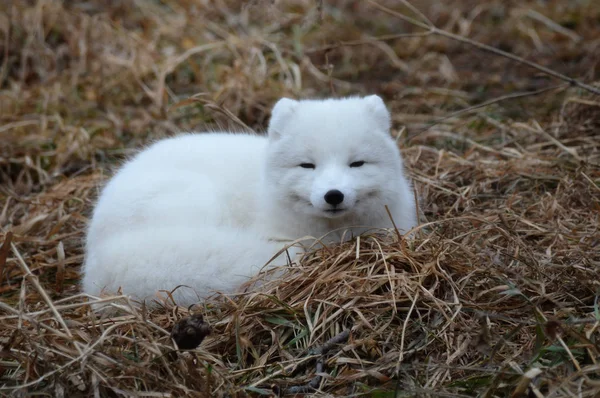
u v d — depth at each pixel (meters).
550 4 15.16
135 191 7.01
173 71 12.44
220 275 6.42
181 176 7.20
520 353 5.49
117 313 6.31
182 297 6.36
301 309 6.04
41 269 7.84
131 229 6.94
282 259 6.74
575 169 8.77
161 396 5.14
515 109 11.10
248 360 5.85
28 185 9.70
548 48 13.53
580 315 5.95
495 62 13.26
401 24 15.15
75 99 11.76
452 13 15.07
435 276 6.24
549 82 12.12
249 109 11.05
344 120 6.72
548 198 8.12
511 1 15.42
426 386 5.23
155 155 7.62
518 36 14.16
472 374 5.39
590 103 9.88
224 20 14.44
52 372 5.15
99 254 6.67
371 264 6.36
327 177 6.51
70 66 12.80
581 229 7.39
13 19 13.09
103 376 5.20
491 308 6.03
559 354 5.27
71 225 8.57
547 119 10.70
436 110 11.48
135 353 5.50
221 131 9.62
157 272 6.36
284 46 13.49
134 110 11.51
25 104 11.66
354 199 6.55
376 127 6.90
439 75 12.83
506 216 7.51
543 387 5.06
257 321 5.96
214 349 5.88
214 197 7.12
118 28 13.37
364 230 7.15
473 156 9.61
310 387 5.35
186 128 10.73
